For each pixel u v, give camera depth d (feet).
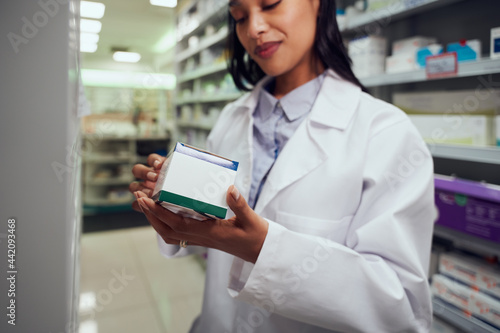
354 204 2.43
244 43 2.51
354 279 2.05
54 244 1.58
